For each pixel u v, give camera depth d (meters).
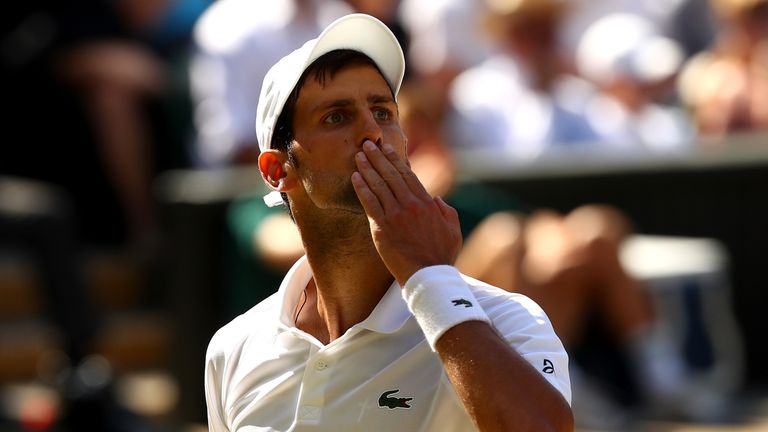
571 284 19.70
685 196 22.59
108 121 25.20
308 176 8.14
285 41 22.98
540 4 24.03
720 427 19.77
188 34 26.48
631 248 22.03
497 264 19.44
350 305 8.31
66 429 19.27
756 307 22.38
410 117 19.08
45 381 20.59
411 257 7.59
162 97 25.89
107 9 25.70
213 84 23.48
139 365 24.52
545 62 24.23
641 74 25.98
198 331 21.42
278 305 8.61
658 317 20.72
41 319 24.67
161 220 25.47
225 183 21.80
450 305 7.39
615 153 23.28
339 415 7.91
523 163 22.77
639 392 20.06
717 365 21.34
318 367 8.02
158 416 21.70
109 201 25.56
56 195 23.06
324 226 8.21
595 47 26.56
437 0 26.59
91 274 24.91
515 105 24.34
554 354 7.64
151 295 25.62
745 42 24.36
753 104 24.02
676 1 28.47
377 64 8.31
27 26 25.33
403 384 7.84
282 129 8.27
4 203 20.67
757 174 22.34
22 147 25.23
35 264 20.53
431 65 26.19
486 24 25.06
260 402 8.34
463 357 7.25
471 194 20.23
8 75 25.14
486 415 7.11
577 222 20.19
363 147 7.92
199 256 21.44
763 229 22.36
